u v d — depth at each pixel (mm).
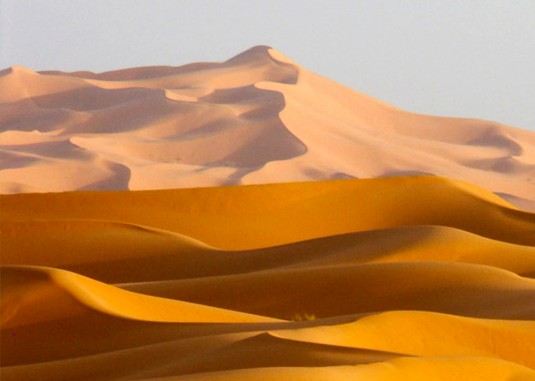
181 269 120562
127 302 67812
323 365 38250
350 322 53375
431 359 37875
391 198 177750
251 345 43094
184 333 58125
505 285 88500
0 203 158750
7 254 126250
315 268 95750
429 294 88688
